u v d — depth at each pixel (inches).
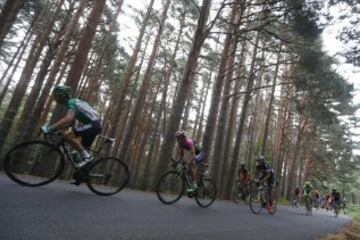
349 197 2906.0
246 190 540.7
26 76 713.6
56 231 131.0
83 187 258.5
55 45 713.6
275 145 1413.6
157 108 1526.8
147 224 172.1
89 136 222.7
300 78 701.9
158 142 1481.3
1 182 204.8
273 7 546.3
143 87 898.7
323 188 2213.3
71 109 213.6
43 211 155.7
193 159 285.4
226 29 714.2
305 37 552.7
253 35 820.0
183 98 522.6
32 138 575.8
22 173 219.9
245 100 828.0
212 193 311.7
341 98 764.6
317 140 1491.1
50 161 220.7
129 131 841.5
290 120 1398.9
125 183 251.8
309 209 601.9
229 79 730.8
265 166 409.1
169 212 224.4
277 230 252.4
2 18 459.5
